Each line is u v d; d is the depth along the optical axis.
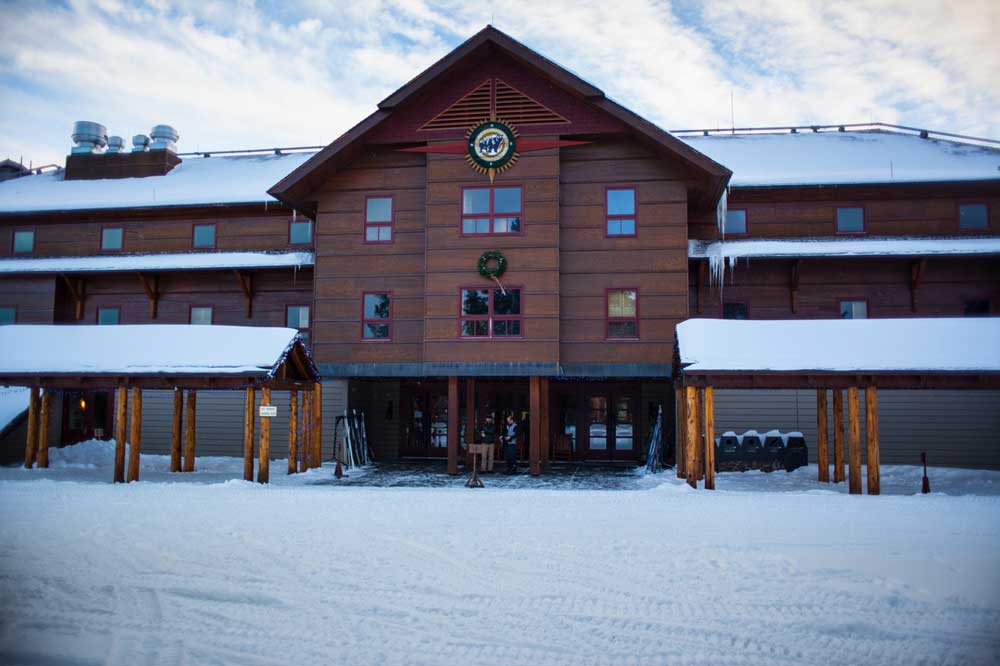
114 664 6.20
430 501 13.79
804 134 27.61
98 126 31.48
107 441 25.27
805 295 23.25
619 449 24.83
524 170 21.12
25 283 26.81
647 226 21.14
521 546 9.80
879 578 8.27
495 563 8.98
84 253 27.36
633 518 11.78
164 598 7.81
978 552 9.30
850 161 24.14
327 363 22.06
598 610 7.34
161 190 27.69
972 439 21.08
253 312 26.05
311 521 11.56
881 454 21.42
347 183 22.48
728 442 20.52
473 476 17.62
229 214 26.67
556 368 20.48
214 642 6.64
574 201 21.47
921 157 24.11
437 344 20.94
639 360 20.80
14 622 7.16
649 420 24.70
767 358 15.95
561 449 24.86
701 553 9.35
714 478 17.36
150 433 25.23
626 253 21.14
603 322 21.05
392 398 26.25
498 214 21.11
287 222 26.38
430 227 21.28
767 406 21.52
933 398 21.31
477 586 8.12
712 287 23.50
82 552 9.59
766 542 9.92
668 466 22.72
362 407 25.19
